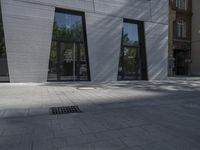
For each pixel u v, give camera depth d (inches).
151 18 745.0
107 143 152.7
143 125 197.8
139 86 537.6
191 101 327.6
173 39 1235.2
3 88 450.0
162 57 775.7
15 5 526.0
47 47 569.3
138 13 714.8
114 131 179.3
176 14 1251.2
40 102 299.6
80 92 408.2
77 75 629.9
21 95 359.9
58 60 601.9
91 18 627.8
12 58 529.3
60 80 605.3
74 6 603.5
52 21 573.3
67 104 287.7
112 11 661.9
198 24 1273.4
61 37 605.3
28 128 184.7
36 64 557.3
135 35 733.3
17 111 243.9
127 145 149.4
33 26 548.4
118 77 696.4
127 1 691.4
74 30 623.8
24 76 544.4
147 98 349.4
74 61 625.9
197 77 1010.7
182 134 174.2
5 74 538.0
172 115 238.1
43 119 213.5
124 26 708.7
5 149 140.9
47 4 564.7
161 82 674.2
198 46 1272.1
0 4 522.0
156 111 256.8
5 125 192.7
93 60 632.4
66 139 159.6
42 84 533.6
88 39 624.7
